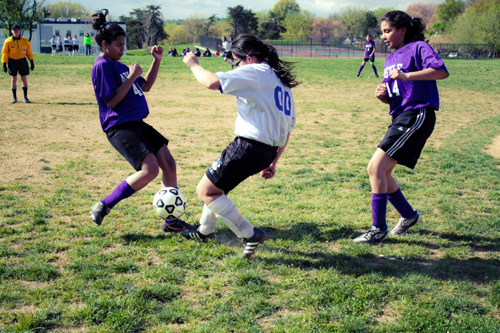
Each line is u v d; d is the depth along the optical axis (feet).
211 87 10.19
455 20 239.30
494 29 177.37
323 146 26.43
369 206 16.26
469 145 26.81
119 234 13.43
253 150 10.85
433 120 12.83
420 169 21.44
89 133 27.86
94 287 10.25
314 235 13.61
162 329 8.76
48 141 25.48
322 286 10.46
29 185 17.83
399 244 13.15
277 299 9.99
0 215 14.52
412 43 12.68
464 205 16.53
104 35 12.83
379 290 10.28
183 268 11.38
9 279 10.53
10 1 149.38
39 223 13.98
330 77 68.23
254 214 15.34
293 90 53.21
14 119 31.24
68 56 97.76
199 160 22.52
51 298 9.72
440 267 11.57
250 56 11.02
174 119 33.96
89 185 18.06
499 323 9.07
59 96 43.34
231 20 315.99
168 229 13.52
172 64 80.64
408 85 12.65
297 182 19.16
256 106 10.63
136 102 13.29
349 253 12.42
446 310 9.62
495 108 42.27
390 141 12.80
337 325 8.96
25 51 37.81
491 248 12.95
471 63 101.09
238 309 9.56
